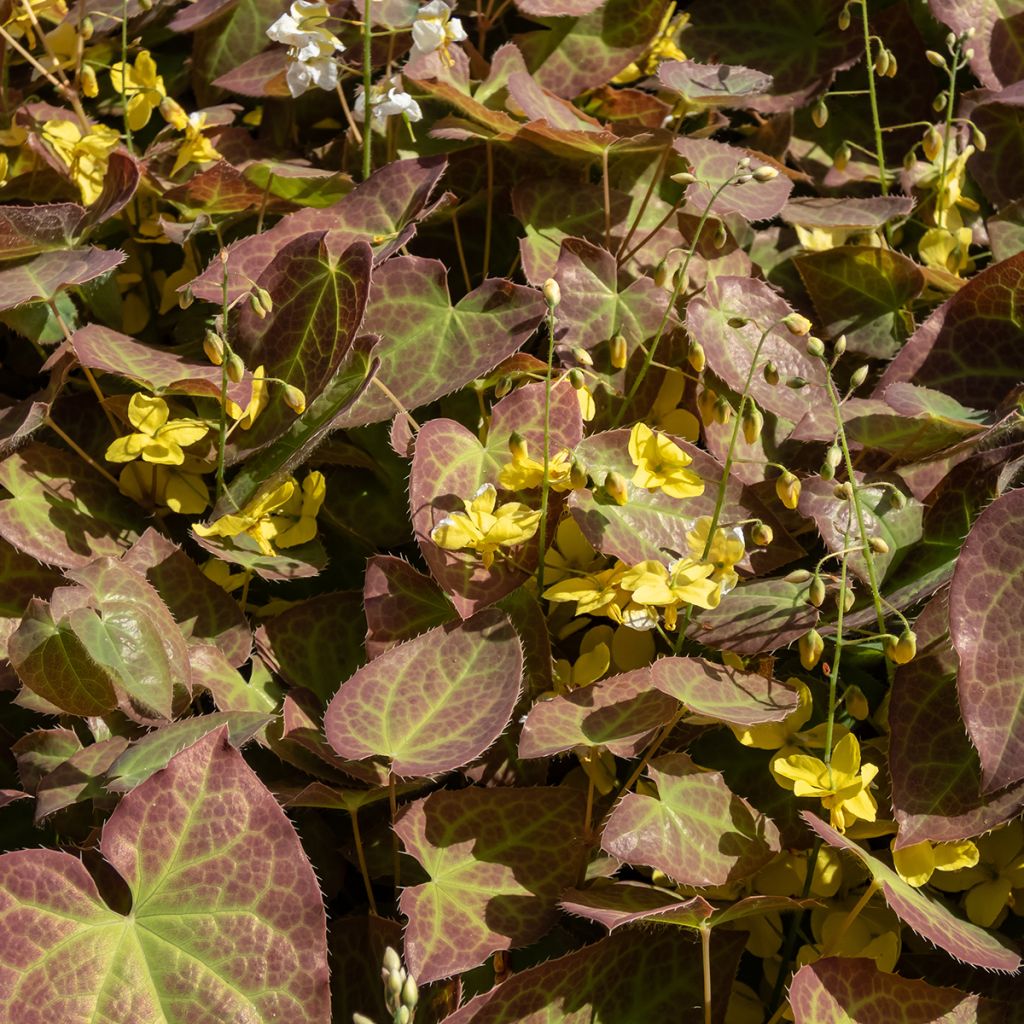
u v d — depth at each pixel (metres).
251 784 0.71
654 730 0.73
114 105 0.86
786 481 0.73
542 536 0.74
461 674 0.74
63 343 0.78
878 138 0.83
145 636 0.73
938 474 0.78
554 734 0.73
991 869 0.75
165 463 0.76
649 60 0.86
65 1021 0.70
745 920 0.75
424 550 0.75
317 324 0.77
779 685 0.74
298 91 0.79
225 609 0.76
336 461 0.79
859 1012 0.72
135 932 0.70
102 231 0.82
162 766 0.72
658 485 0.74
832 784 0.73
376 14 0.81
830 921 0.74
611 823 0.72
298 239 0.77
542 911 0.73
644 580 0.73
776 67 0.85
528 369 0.78
